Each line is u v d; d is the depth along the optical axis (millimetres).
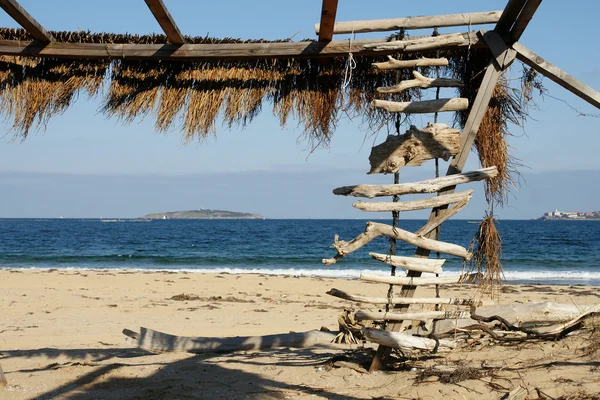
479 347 5023
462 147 4441
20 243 45719
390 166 4297
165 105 5012
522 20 4223
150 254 35656
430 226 4348
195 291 14789
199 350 5977
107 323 8984
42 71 5066
